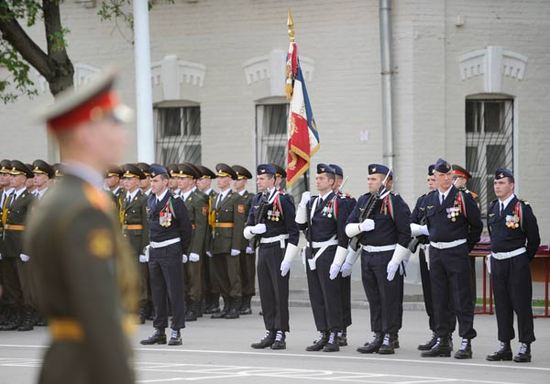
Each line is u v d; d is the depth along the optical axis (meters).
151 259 21.14
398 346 20.03
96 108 6.55
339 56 30.92
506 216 18.70
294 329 23.50
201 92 32.84
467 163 31.30
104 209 6.51
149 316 25.59
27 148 35.06
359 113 30.70
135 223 24.53
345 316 20.88
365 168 30.62
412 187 30.06
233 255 26.23
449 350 19.48
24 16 31.34
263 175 21.06
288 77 22.97
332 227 20.25
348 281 20.94
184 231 21.12
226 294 26.58
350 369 17.70
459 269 19.14
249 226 21.02
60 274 6.35
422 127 30.11
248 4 32.06
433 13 30.16
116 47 33.72
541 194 31.59
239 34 32.25
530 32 31.33
